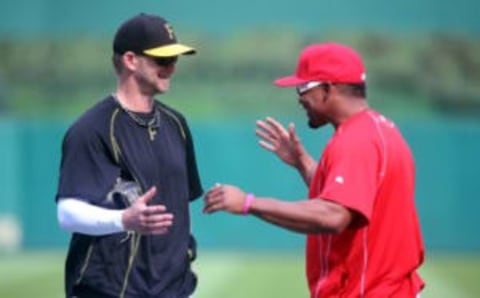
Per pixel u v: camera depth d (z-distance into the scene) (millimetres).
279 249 71438
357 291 20844
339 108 21328
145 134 21562
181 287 22000
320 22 83125
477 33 82312
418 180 71625
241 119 80500
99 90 81750
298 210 19703
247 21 82812
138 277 21344
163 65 21562
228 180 71312
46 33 82188
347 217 19922
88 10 82562
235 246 71250
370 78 82062
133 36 21406
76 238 21484
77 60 81875
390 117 81750
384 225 20766
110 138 21219
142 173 21359
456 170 71562
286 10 82812
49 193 71062
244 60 81438
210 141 71312
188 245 22266
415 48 82375
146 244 21359
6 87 81250
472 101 81312
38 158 71125
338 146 20516
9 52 81750
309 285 21547
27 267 62031
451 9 82562
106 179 21031
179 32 82375
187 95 81000
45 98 81312
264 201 19719
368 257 20797
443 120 81375
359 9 83000
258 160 71188
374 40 82688
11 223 70938
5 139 70875
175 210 21797
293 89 80688
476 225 71375
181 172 21922
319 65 21344
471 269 62031
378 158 20625
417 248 21406
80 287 21453
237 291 52312
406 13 82812
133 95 21625
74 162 21062
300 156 24859
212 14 82875
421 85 81812
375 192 20406
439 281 56406
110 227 20375
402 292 20984
